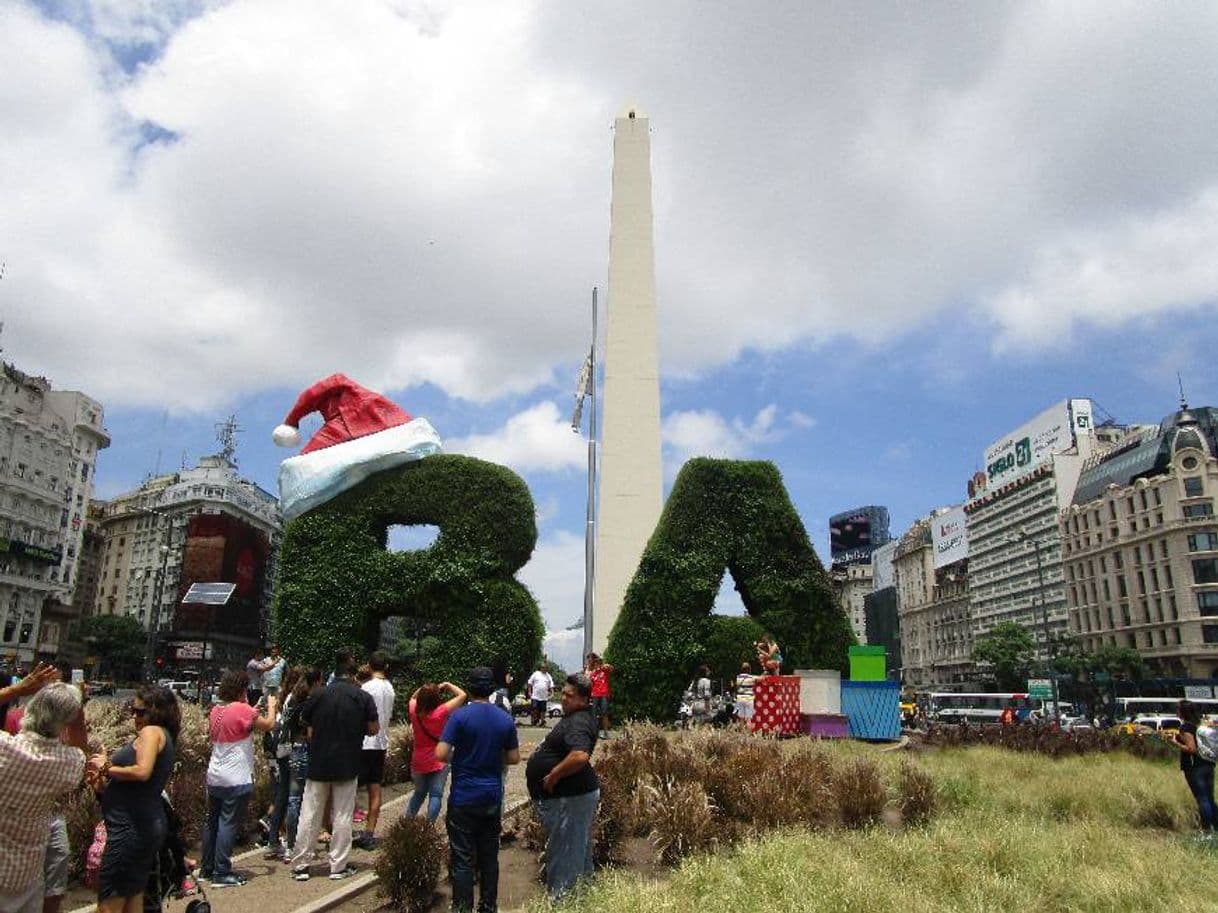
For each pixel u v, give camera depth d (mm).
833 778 11609
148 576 105812
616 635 21453
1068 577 102750
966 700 70375
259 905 7531
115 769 5777
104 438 97438
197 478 116812
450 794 6977
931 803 11039
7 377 82000
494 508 20453
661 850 8938
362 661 19234
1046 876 8008
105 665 91062
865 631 168125
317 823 8508
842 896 6930
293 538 20078
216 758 8453
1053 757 19750
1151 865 8461
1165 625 85938
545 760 7164
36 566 83125
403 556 19953
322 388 21562
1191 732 11938
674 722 20578
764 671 18688
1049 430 113125
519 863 9156
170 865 6199
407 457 20609
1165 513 86875
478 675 7211
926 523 150125
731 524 22031
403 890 7660
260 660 18500
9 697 6555
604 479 30906
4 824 5133
